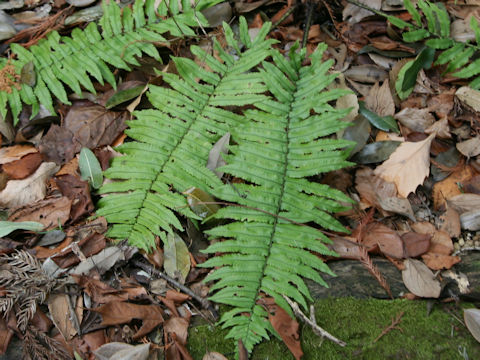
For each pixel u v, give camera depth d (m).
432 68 0.81
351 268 0.67
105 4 0.77
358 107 0.75
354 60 0.83
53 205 0.69
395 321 0.64
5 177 0.71
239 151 0.69
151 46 0.76
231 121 0.72
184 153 0.70
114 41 0.76
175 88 0.73
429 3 0.78
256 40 0.76
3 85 0.74
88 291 0.63
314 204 0.67
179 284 0.66
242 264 0.64
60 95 0.74
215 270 0.65
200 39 0.81
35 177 0.71
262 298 0.64
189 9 0.79
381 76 0.81
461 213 0.71
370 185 0.73
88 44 0.76
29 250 0.66
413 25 0.79
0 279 0.63
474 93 0.77
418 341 0.63
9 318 0.61
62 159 0.74
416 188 0.74
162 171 0.70
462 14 0.84
